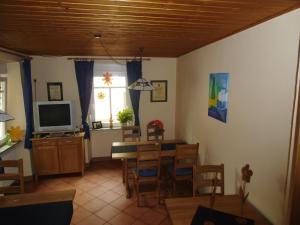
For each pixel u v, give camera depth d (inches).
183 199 86.6
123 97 205.5
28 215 74.3
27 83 160.9
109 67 196.5
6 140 155.6
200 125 146.9
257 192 86.3
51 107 172.1
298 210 70.6
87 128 192.1
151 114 209.3
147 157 126.1
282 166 72.8
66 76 189.9
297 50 65.8
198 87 149.1
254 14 73.5
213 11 71.2
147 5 66.3
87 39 117.0
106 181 166.9
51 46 138.6
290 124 68.7
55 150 169.3
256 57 85.4
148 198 142.1
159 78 205.2
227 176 111.4
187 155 131.0
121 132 205.8
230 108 106.3
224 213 77.9
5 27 90.7
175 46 140.6
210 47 128.4
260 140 84.0
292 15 67.5
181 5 66.2
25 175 169.8
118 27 91.8
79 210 129.3
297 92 65.5
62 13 73.4
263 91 81.5
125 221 119.7
